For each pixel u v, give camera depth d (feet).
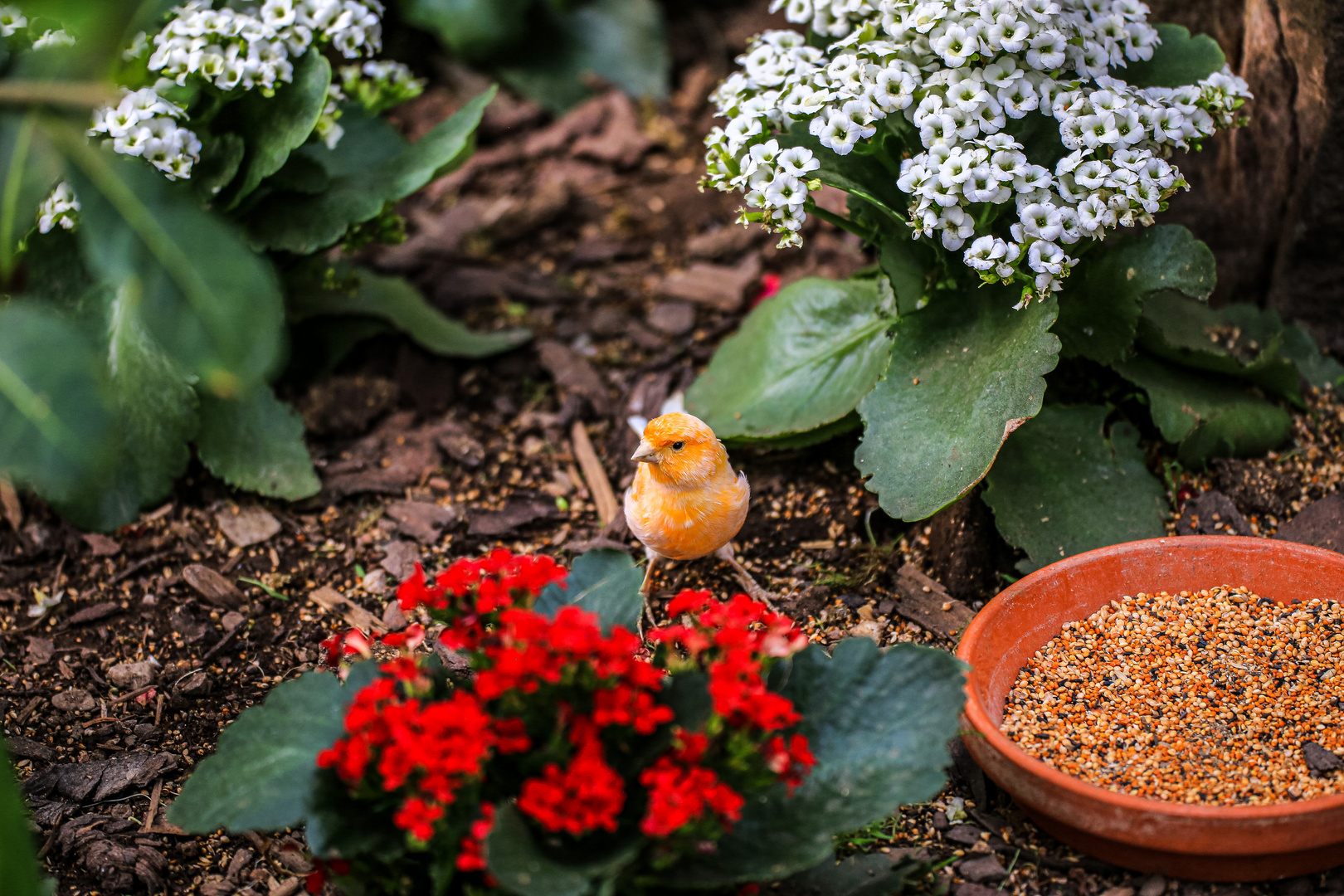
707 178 11.95
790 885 8.26
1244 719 9.51
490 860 6.53
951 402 11.16
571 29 20.84
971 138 10.48
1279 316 14.30
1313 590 10.47
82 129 7.69
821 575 12.18
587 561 8.97
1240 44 13.79
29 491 13.17
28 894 6.89
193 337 6.77
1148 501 11.94
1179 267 11.36
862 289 13.56
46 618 12.04
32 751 10.44
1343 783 8.79
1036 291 10.80
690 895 7.73
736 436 13.10
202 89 12.26
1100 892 8.69
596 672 7.29
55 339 6.67
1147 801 8.08
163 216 6.93
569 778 6.88
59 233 12.73
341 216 13.04
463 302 16.46
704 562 12.48
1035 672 10.15
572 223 18.07
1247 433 12.60
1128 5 11.71
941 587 11.83
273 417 13.50
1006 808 9.48
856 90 10.75
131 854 9.27
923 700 8.19
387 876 7.63
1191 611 10.56
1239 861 8.30
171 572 12.59
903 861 8.57
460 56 20.15
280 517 13.28
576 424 14.67
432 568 12.64
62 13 7.32
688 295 16.49
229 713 10.91
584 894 6.68
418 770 7.07
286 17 12.35
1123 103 10.62
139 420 12.72
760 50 12.10
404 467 14.01
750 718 7.23
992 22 10.53
